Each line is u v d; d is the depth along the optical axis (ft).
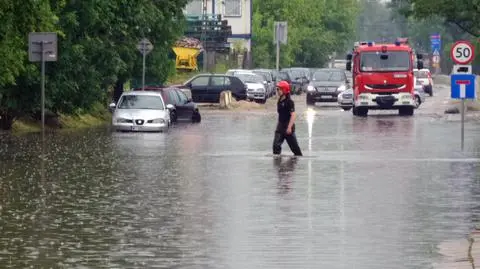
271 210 102.63
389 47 298.15
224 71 485.56
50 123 237.04
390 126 248.11
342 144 190.19
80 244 83.82
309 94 379.35
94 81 241.14
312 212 101.35
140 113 228.22
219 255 79.05
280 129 165.99
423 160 157.07
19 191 117.60
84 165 148.25
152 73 295.48
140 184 124.77
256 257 78.23
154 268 74.28
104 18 244.83
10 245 83.35
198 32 490.49
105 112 276.21
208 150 176.35
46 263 76.13
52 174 135.85
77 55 230.27
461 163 152.15
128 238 86.63
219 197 112.68
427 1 316.19
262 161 155.43
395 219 96.78
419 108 347.77
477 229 90.89
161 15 283.59
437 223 94.43
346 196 113.60
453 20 319.88
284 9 609.42
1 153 167.63
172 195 114.32
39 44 206.59
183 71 444.14
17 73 196.24
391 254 79.20
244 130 234.99
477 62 437.17
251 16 587.27
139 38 273.13
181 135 216.74
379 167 146.20
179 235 88.02
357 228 91.66
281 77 467.52
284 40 472.03
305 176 134.21
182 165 148.77
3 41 190.80
